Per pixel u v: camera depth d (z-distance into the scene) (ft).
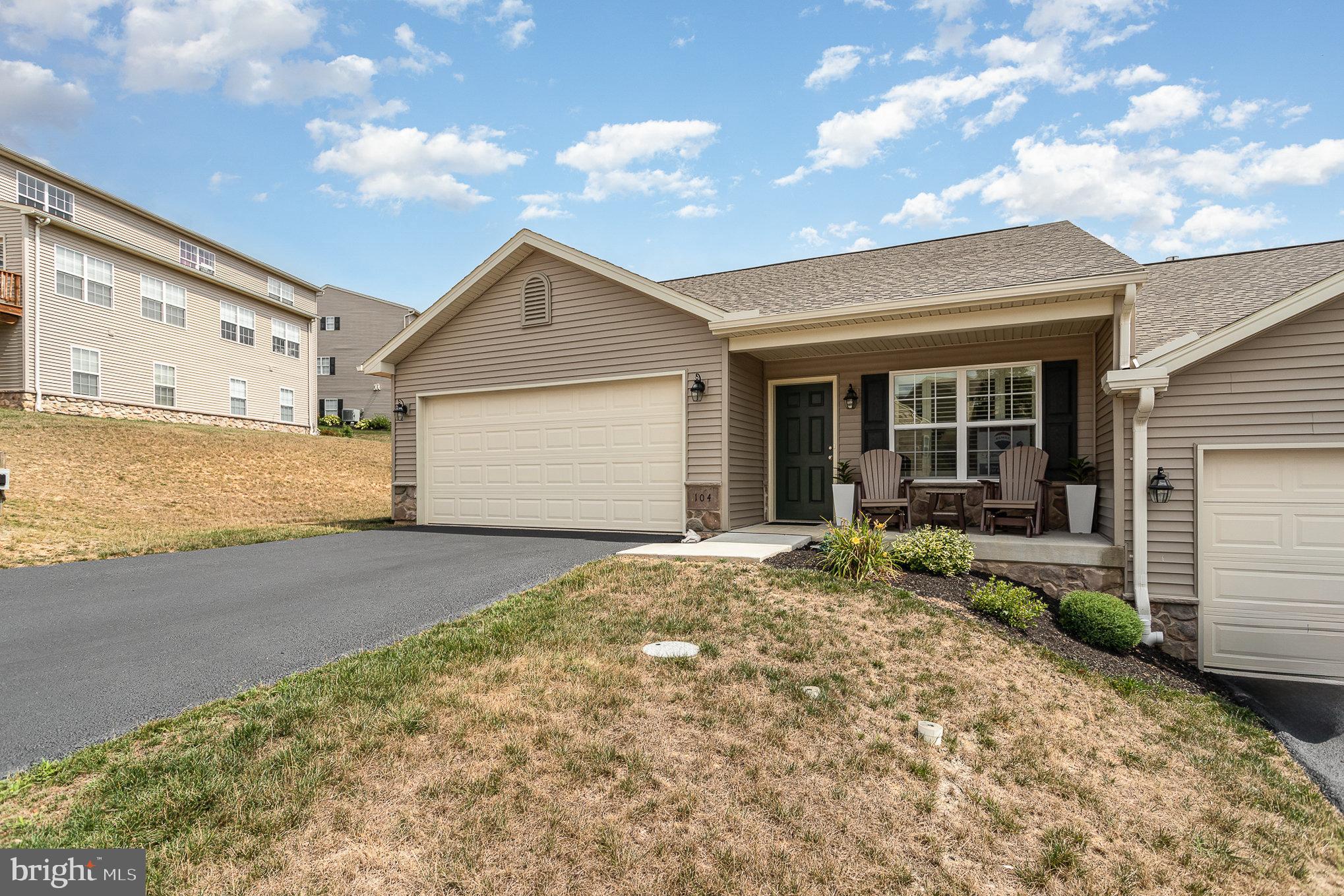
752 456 32.50
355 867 8.31
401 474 38.55
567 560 23.89
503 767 10.32
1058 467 28.43
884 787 10.69
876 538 21.34
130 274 62.64
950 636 16.88
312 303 87.51
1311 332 20.27
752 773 10.64
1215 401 21.15
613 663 14.05
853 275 32.58
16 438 46.50
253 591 20.43
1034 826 10.40
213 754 10.39
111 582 21.75
